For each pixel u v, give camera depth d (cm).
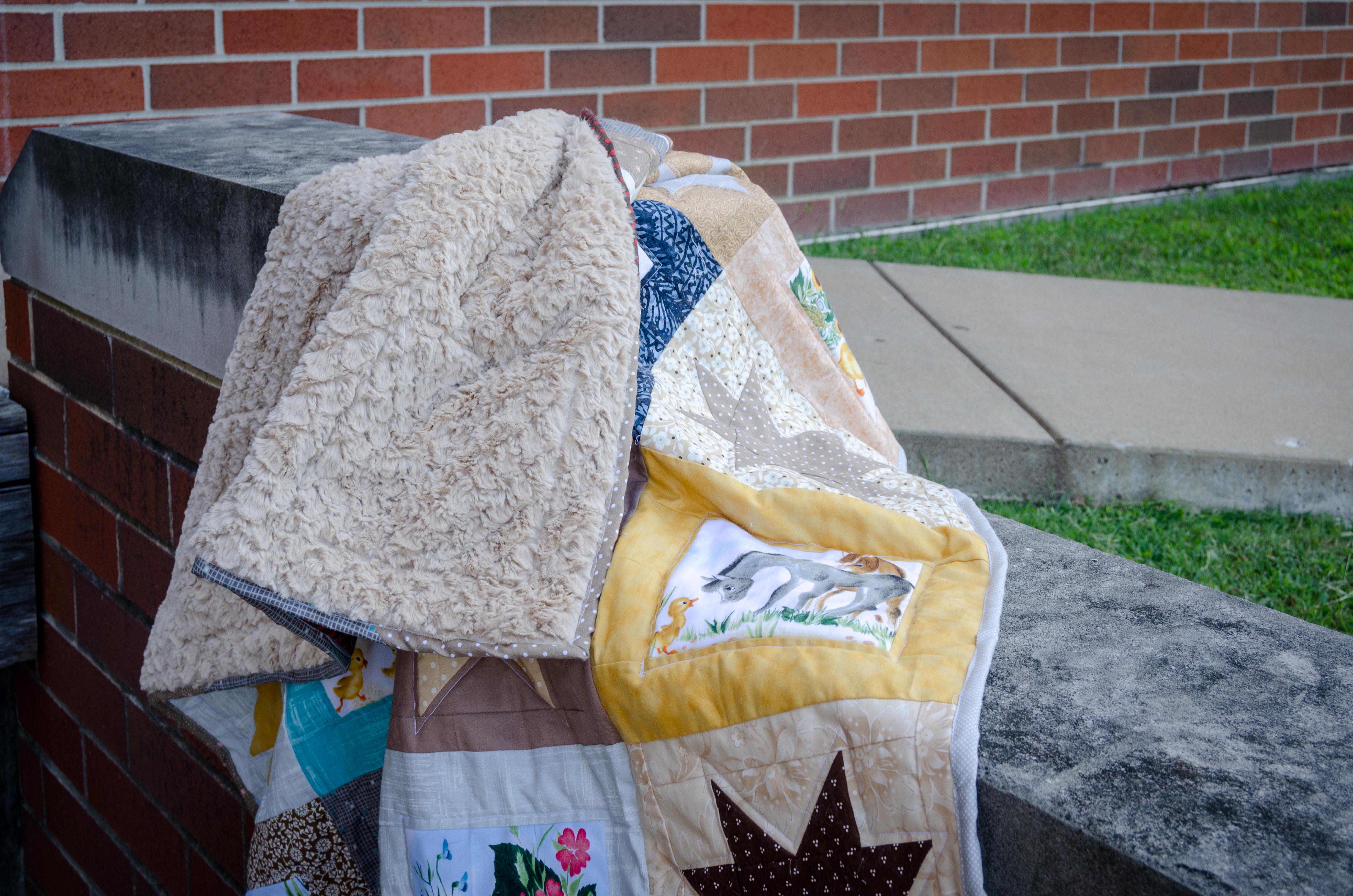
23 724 262
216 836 194
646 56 385
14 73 259
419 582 112
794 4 417
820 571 118
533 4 353
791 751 101
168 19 282
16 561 231
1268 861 83
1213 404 285
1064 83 507
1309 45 593
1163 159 560
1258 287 420
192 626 138
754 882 104
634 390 119
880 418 162
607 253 122
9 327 225
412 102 334
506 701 115
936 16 457
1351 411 284
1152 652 111
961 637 107
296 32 306
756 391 146
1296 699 103
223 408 143
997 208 507
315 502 114
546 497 114
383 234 122
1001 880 94
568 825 112
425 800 115
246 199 149
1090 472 256
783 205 442
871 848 97
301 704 134
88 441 204
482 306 122
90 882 245
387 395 117
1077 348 331
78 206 188
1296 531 247
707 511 129
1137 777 92
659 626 112
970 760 94
